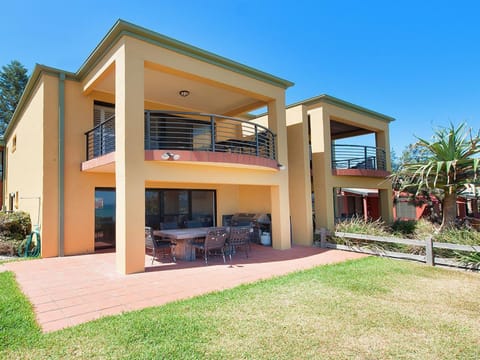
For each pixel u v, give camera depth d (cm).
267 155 1023
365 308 450
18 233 997
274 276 638
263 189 1256
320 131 1157
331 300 483
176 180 758
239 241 839
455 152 774
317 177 1159
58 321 406
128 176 673
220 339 350
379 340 349
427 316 420
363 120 1337
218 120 1311
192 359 306
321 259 828
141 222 688
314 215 1218
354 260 808
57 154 891
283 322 398
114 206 1002
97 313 435
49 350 324
